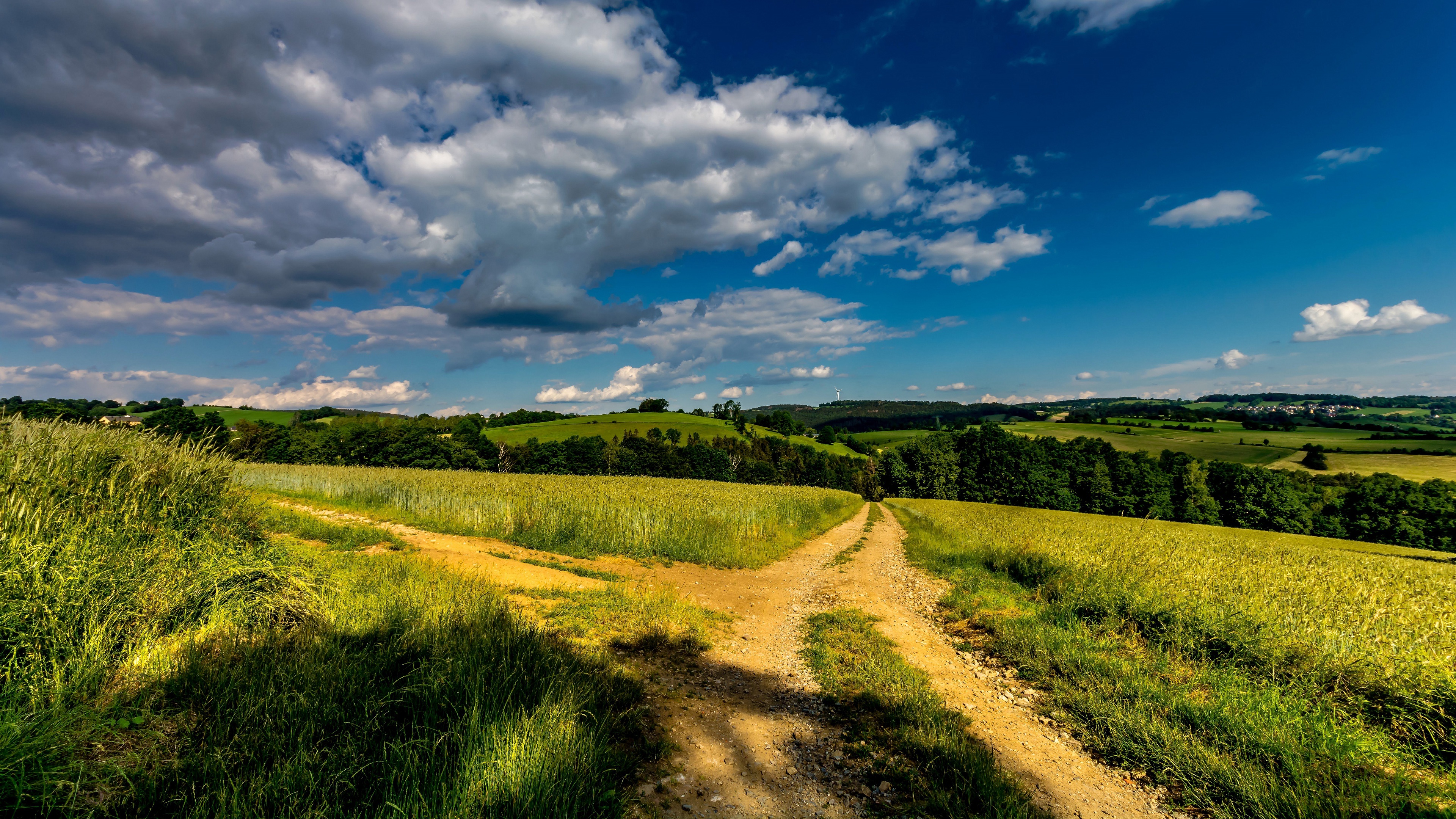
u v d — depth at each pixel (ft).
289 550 22.07
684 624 24.35
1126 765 14.08
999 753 14.42
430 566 26.78
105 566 13.92
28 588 11.80
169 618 13.84
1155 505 170.71
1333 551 77.10
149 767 9.27
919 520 99.81
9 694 9.50
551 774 10.05
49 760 8.45
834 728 15.60
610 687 15.11
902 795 12.15
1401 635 19.62
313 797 8.91
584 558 38.86
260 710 10.85
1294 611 22.38
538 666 14.43
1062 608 27.22
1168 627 22.53
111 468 19.20
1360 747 13.57
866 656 21.79
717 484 132.36
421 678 13.26
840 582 39.52
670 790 11.59
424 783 9.55
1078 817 11.63
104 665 11.33
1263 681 17.79
